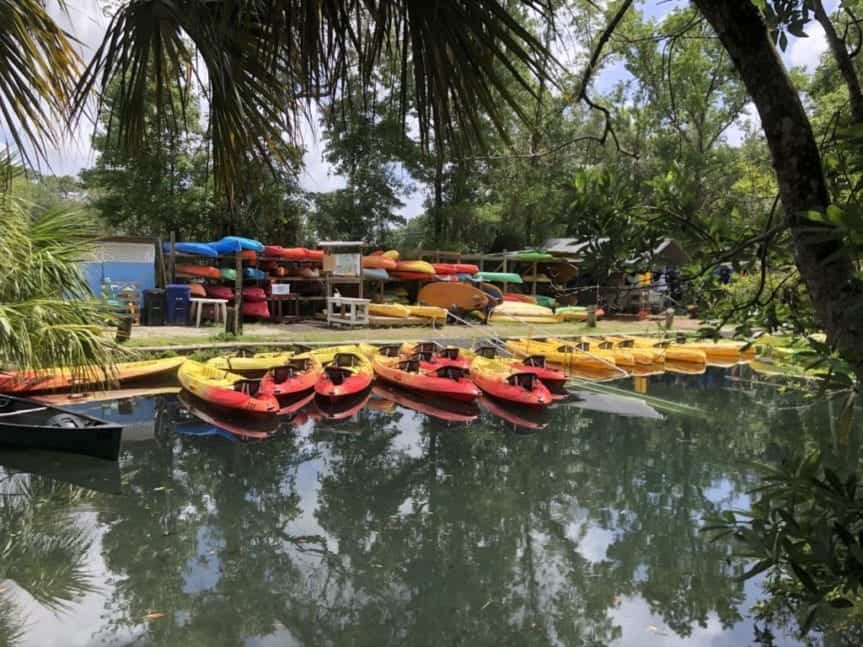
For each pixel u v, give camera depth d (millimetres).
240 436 10367
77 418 8750
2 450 8266
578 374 16641
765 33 1597
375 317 20406
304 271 20828
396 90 1936
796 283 2486
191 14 2119
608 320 23844
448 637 5070
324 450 9906
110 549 6422
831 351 1740
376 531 7102
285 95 2271
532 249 27344
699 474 9125
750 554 2068
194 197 23250
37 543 6484
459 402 12680
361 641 5008
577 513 7664
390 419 11719
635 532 7129
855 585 1746
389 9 1762
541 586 5875
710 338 2645
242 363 13406
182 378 12273
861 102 2041
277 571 6113
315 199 27078
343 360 13750
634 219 2314
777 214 2348
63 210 7852
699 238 2305
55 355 7184
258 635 5031
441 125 1819
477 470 9211
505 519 7473
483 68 1709
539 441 10672
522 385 12375
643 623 5191
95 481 8281
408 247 28078
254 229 25016
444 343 17766
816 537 1812
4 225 6742
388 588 5855
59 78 3090
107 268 17359
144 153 2678
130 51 2322
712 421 12102
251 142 2523
